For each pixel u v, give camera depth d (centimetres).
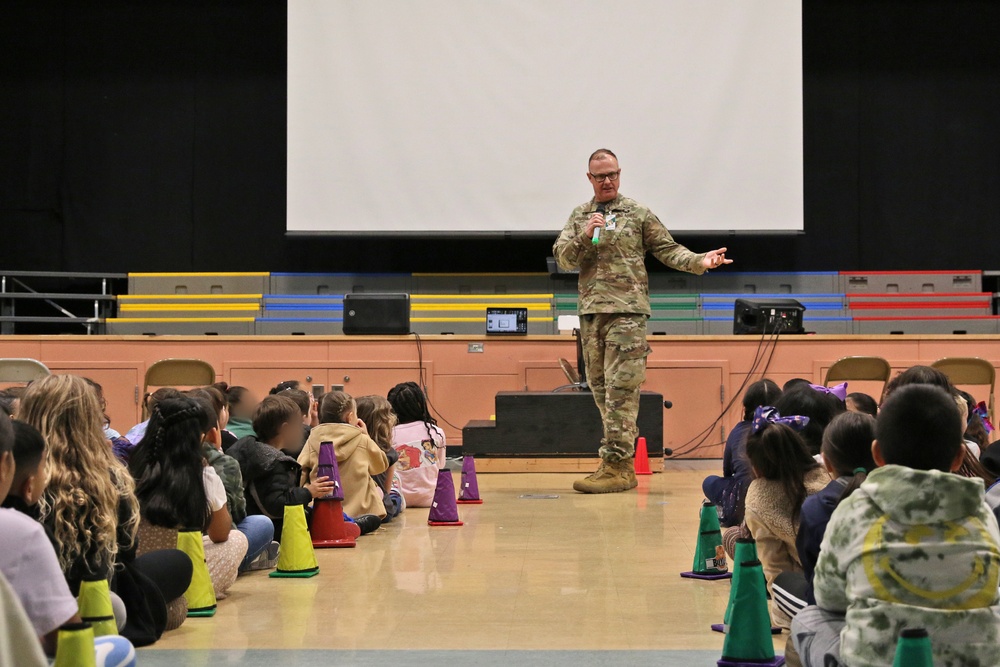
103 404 357
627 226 613
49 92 1160
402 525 500
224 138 1167
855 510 184
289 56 1068
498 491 638
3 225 1158
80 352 841
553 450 755
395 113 1068
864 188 1156
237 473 356
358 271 1166
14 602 142
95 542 244
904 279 1091
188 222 1166
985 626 173
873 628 176
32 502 213
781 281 1109
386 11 1064
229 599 337
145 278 1095
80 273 1094
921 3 1152
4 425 178
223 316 1015
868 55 1156
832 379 718
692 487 649
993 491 259
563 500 589
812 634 197
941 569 175
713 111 1054
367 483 484
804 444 287
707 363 833
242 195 1167
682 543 440
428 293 1124
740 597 257
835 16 1158
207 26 1168
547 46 1059
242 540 345
